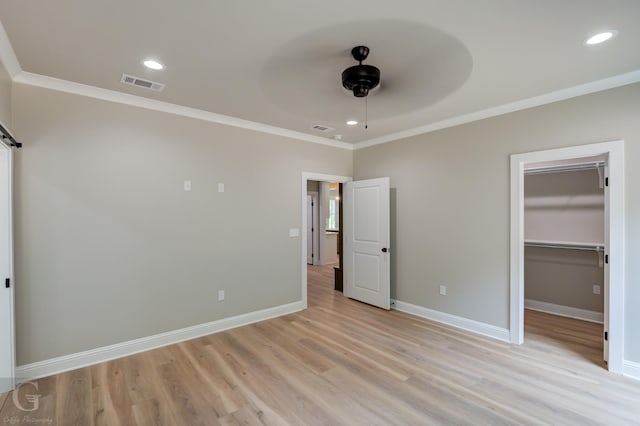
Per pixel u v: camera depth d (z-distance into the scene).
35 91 2.62
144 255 3.16
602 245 3.78
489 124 3.44
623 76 2.58
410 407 2.21
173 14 1.79
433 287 4.01
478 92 2.92
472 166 3.60
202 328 3.53
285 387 2.47
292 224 4.36
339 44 2.11
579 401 2.27
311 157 4.57
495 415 2.12
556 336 3.46
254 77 2.61
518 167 3.22
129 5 1.71
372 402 2.27
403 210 4.36
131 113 3.08
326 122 3.87
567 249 4.13
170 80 2.68
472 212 3.61
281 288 4.24
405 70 2.46
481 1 1.67
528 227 4.50
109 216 2.96
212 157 3.61
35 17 1.81
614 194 2.66
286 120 3.78
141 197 3.14
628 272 2.61
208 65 2.41
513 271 3.27
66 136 2.75
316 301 4.90
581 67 2.44
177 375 2.65
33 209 2.61
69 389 2.44
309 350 3.13
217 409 2.19
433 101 3.14
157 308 3.24
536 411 2.16
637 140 2.56
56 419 2.08
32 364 2.60
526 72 2.52
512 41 2.06
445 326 3.79
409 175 4.27
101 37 2.03
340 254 5.57
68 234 2.77
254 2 1.68
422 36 2.01
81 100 2.82
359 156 5.01
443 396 2.34
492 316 3.45
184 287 3.41
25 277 2.58
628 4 1.69
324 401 2.29
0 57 2.14
